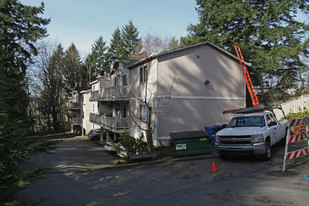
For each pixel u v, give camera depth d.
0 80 5.90
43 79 45.56
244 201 5.40
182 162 10.80
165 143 16.33
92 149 23.00
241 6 23.22
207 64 18.12
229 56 19.09
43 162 15.63
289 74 23.89
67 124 61.16
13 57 23.30
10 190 4.21
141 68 19.06
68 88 56.31
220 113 18.47
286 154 7.57
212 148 14.00
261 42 25.08
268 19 23.66
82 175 10.38
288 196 5.48
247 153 9.14
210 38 25.86
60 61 52.72
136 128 19.84
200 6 28.55
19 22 24.81
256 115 10.67
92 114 32.00
